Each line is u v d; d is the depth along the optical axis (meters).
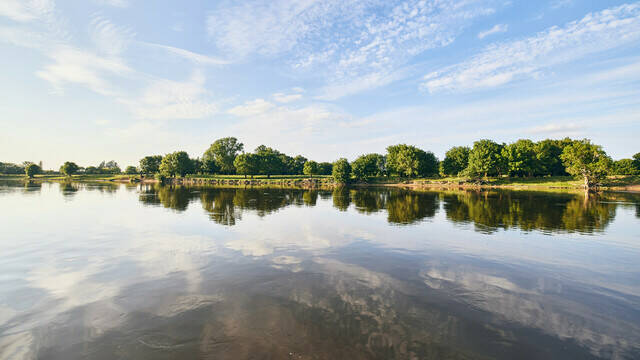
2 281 11.18
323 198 50.75
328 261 13.98
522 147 109.88
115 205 35.56
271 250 15.85
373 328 7.96
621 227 23.02
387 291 10.51
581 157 80.31
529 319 8.66
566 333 7.93
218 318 8.41
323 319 8.39
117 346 7.07
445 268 13.18
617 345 7.41
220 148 159.12
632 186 79.19
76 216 26.95
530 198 51.09
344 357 6.67
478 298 10.05
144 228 21.64
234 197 49.78
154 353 6.79
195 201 41.69
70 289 10.45
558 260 14.51
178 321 8.23
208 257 14.43
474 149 113.38
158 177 141.12
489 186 99.44
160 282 11.12
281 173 185.75
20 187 72.69
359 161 131.12
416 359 6.65
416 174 131.00
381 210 33.78
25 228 21.34
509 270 13.02
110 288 10.54
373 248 16.50
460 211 32.94
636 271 12.98
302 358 6.61
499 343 7.39
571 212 31.95
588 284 11.47
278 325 8.02
